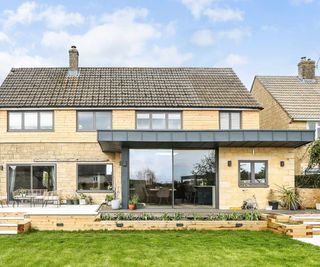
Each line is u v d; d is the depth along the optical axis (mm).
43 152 23188
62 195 22828
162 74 27672
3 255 10141
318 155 21031
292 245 11414
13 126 23375
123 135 17062
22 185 23016
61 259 9742
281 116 27391
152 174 19141
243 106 24172
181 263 9367
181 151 19406
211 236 12938
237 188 19219
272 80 30906
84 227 14258
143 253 10391
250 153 19453
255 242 11875
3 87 24906
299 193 19406
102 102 23625
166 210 17484
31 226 14359
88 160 23125
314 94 28906
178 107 23766
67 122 23375
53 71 27281
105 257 9961
